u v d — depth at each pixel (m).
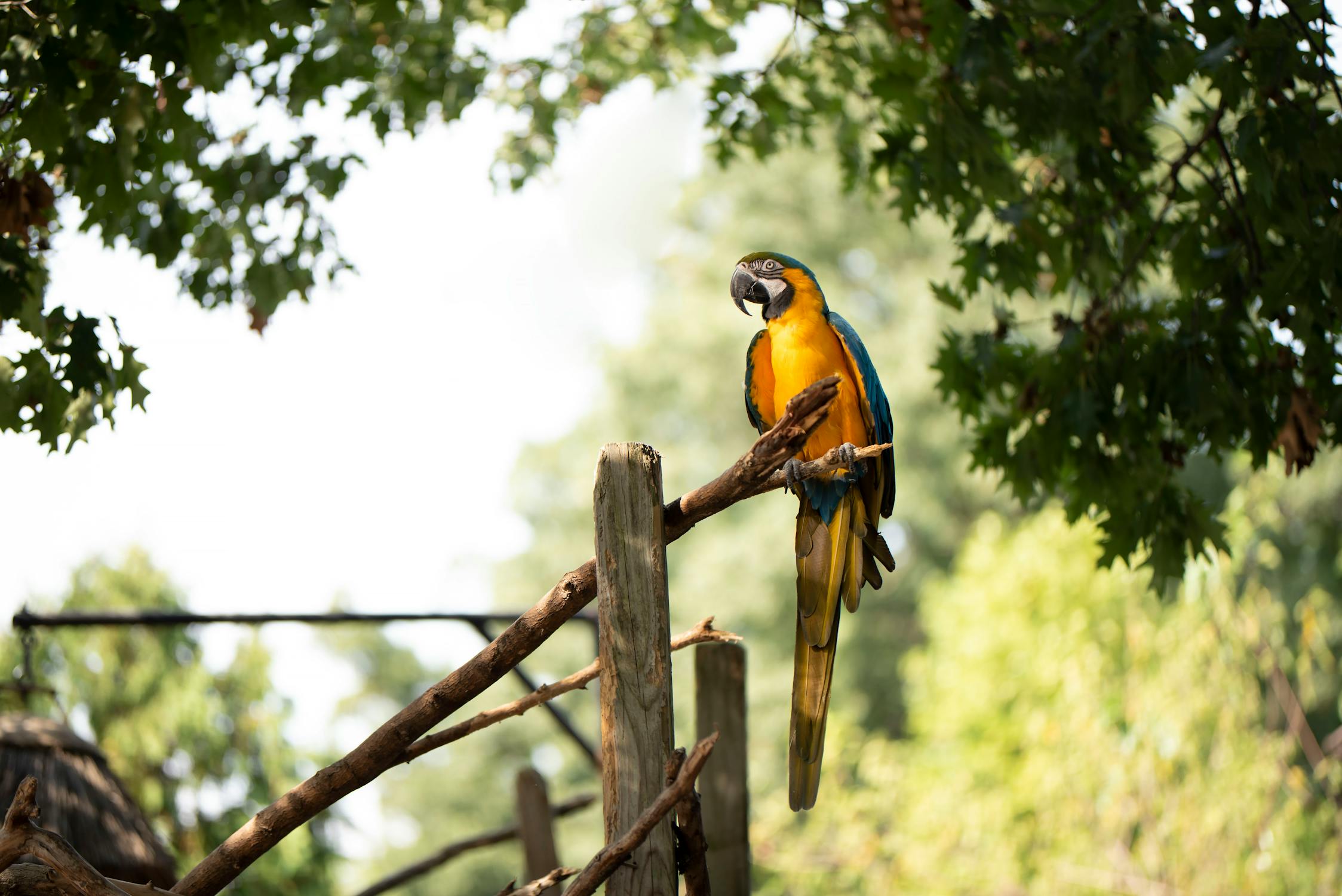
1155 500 7.08
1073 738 14.16
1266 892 12.40
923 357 26.00
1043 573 16.28
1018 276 7.36
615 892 3.71
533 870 7.64
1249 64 6.11
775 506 28.56
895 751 19.50
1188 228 6.99
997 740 15.80
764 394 5.58
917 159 7.43
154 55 5.44
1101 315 7.11
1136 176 7.38
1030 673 15.56
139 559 12.91
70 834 5.82
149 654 12.48
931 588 20.73
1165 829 13.05
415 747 4.18
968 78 6.49
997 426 7.44
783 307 5.49
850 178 9.49
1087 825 13.92
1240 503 14.20
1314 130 5.95
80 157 5.68
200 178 8.05
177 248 7.91
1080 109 6.61
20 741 6.04
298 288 8.21
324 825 13.13
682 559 32.31
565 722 8.52
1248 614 13.84
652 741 3.76
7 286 5.47
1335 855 12.43
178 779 12.29
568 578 3.93
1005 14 6.64
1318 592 14.66
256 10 5.85
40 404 5.61
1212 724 13.49
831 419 5.18
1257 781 12.79
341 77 8.35
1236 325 6.88
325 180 8.15
